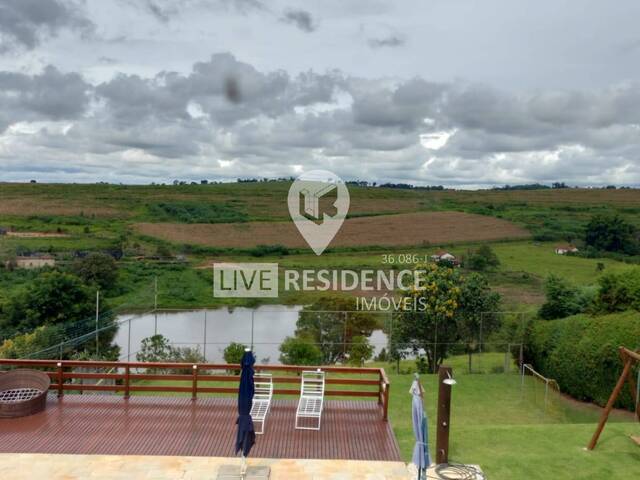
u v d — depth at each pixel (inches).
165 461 371.6
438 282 915.4
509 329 906.7
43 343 869.2
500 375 832.9
